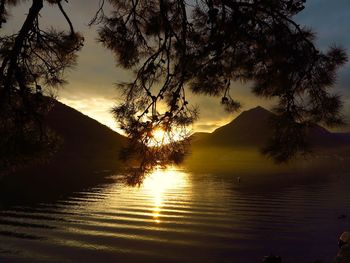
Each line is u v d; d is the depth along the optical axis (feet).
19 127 21.01
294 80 17.97
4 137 20.81
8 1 25.12
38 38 21.35
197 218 147.02
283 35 17.78
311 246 100.94
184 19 20.04
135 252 97.35
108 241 108.68
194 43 22.09
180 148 20.66
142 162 20.88
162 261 89.20
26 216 146.20
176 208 172.55
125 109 20.66
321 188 266.36
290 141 17.95
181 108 19.81
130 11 21.80
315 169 507.71
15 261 88.33
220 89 21.93
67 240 109.09
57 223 133.69
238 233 118.93
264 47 18.62
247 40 19.16
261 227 128.47
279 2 17.72
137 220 141.90
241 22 17.52
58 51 22.43
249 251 97.09
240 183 310.65
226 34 17.89
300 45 17.40
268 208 173.06
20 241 106.73
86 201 190.29
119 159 20.49
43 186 255.91
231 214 156.66
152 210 165.89
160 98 19.62
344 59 17.49
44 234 115.96
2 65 18.53
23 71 21.48
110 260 90.33
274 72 19.39
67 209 164.86
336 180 338.13
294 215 153.17
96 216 148.87
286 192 240.94
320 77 17.61
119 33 21.26
